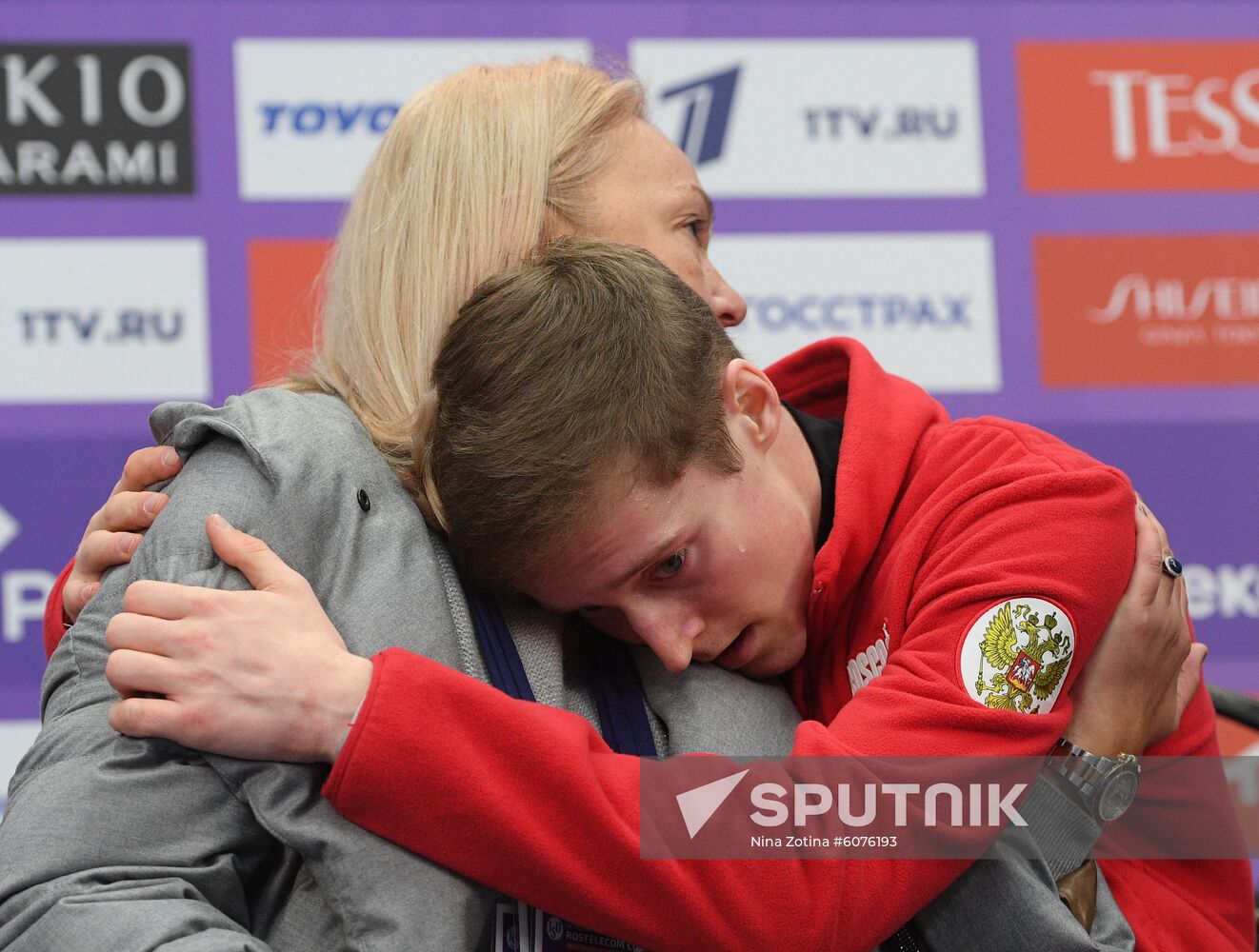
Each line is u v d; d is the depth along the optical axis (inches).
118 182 211.3
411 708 83.9
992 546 98.3
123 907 80.2
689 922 85.1
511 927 89.4
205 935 79.9
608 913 85.0
